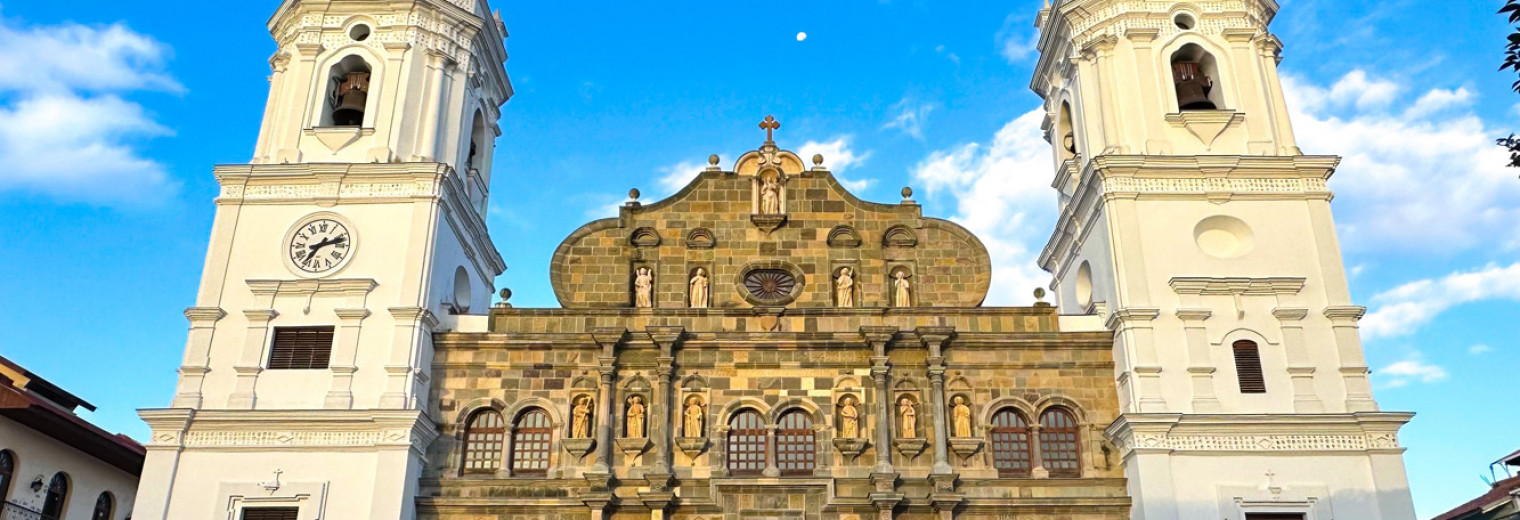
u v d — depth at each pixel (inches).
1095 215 1370.6
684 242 1408.7
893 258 1401.3
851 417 1255.5
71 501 1363.2
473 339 1283.2
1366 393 1203.9
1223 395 1211.9
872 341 1273.4
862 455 1242.6
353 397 1206.3
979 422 1254.3
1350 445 1182.9
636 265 1400.1
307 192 1334.9
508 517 1199.6
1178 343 1239.5
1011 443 1258.0
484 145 1588.3
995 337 1283.2
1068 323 1310.3
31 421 1253.1
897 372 1282.0
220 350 1243.2
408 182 1336.1
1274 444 1184.2
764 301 1380.4
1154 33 1419.8
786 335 1282.0
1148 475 1163.3
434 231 1306.6
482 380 1275.8
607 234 1411.2
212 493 1164.5
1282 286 1266.0
